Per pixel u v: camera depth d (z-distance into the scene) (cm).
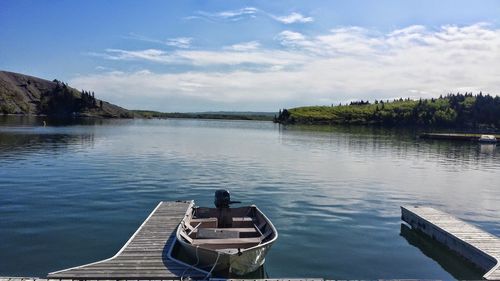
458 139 9444
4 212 2141
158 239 1611
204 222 1777
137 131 10212
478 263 1553
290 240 1814
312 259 1605
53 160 4103
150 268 1314
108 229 1902
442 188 3172
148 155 4719
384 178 3556
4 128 9756
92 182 2966
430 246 1798
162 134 9106
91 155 4588
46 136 7331
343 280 1325
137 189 2767
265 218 1738
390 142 8144
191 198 2569
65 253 1603
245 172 3638
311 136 9625
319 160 4728
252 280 1227
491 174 3988
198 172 3559
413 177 3681
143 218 2084
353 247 1752
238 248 1359
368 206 2488
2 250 1620
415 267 1561
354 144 7362
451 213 2409
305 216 2209
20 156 4366
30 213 2133
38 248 1648
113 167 3706
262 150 5794
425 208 2169
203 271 1298
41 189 2697
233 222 1788
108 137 7569
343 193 2845
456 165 4684
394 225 2102
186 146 6072
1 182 2911
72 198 2467
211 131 11338
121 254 1438
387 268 1544
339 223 2095
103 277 1230
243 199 2589
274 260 1587
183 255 1546
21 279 1202
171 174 3409
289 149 6069
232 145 6525
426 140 9112
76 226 1934
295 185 3083
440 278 1466
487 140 8825
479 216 2348
